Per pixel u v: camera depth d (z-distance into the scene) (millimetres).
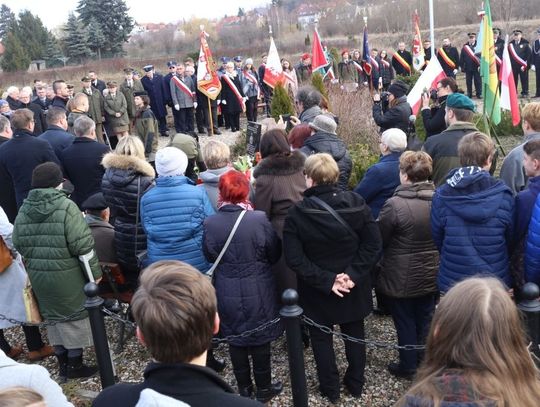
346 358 4324
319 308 3727
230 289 3719
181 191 3973
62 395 2389
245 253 3684
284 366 4414
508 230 3449
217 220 3699
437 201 3570
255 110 15094
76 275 4070
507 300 1704
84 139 5512
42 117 10344
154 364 1787
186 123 13922
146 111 10320
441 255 3594
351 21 40469
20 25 47062
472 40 16984
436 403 1607
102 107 12461
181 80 13656
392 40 34000
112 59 37594
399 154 4516
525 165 3498
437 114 5707
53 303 4082
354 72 18422
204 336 1799
